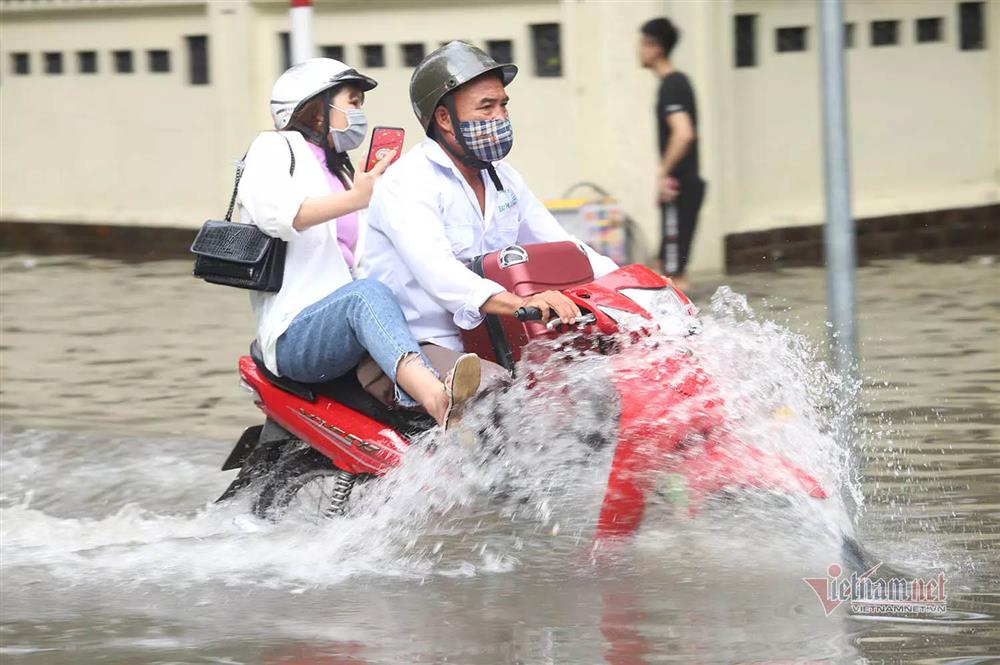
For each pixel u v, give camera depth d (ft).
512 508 31.73
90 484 40.50
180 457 43.42
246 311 70.08
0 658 26.23
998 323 58.13
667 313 30.42
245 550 32.60
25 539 34.53
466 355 29.73
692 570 28.89
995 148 88.28
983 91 87.51
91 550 33.42
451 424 30.63
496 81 32.12
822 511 29.99
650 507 29.73
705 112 76.13
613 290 30.58
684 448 29.04
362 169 32.68
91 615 28.60
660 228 72.79
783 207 81.46
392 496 32.50
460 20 81.76
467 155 32.09
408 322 32.96
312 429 33.76
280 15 88.38
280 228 32.91
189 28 91.50
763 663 24.09
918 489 35.55
